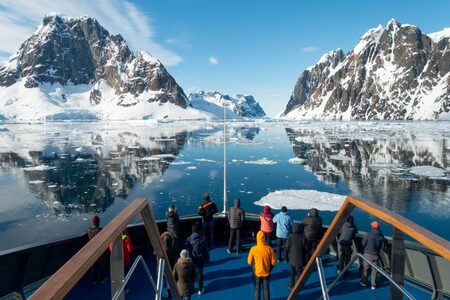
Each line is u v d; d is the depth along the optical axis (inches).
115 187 1293.1
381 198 1113.4
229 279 295.1
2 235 793.6
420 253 272.8
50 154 2293.3
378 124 6318.9
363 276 279.1
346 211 125.3
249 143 2992.1
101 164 1856.5
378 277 294.5
